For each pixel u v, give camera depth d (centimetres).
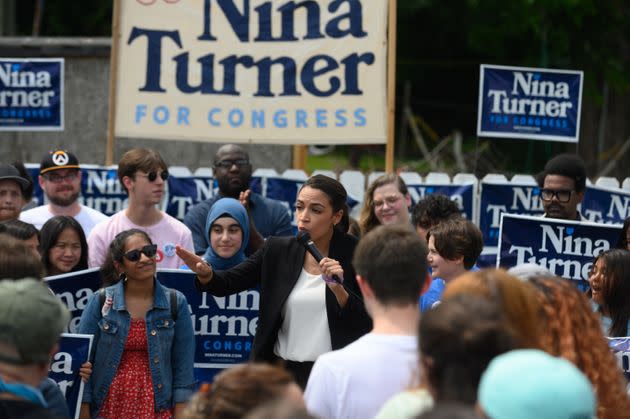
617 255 773
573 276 931
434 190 1272
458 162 2669
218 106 1202
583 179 1027
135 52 1205
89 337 727
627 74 2995
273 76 1197
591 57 2959
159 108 1205
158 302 766
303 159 1695
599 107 2991
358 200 1309
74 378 725
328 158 3091
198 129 1203
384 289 491
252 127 1200
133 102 1205
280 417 332
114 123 1208
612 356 496
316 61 1192
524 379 322
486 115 1267
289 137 1197
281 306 691
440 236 771
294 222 1284
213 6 1199
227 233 891
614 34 3044
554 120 1272
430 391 396
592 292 796
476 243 772
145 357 760
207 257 906
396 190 1023
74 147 1706
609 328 776
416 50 3691
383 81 1185
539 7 2877
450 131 3716
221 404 402
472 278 446
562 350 480
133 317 760
